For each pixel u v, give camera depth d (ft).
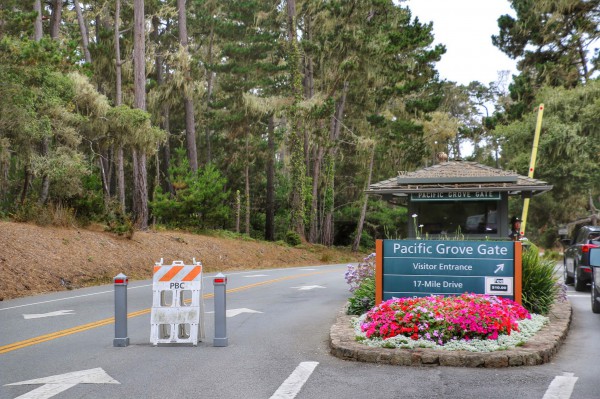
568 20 134.82
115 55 119.44
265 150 154.81
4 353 30.81
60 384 24.39
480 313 29.91
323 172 156.15
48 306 49.67
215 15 170.09
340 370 26.32
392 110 153.99
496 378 24.63
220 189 122.52
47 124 78.43
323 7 137.90
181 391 23.32
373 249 166.50
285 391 23.11
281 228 167.22
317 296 55.36
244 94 144.36
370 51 129.59
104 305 50.03
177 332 32.53
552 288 41.14
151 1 140.87
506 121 139.44
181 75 124.06
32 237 72.02
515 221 51.01
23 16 72.95
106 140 100.01
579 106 125.59
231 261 104.73
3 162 81.35
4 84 68.49
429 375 25.22
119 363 28.25
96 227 89.76
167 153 151.74
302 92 142.41
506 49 148.97
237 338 34.58
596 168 128.57
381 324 30.40
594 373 25.45
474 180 44.88
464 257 35.78
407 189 44.70
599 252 43.86
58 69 80.38
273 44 157.58
